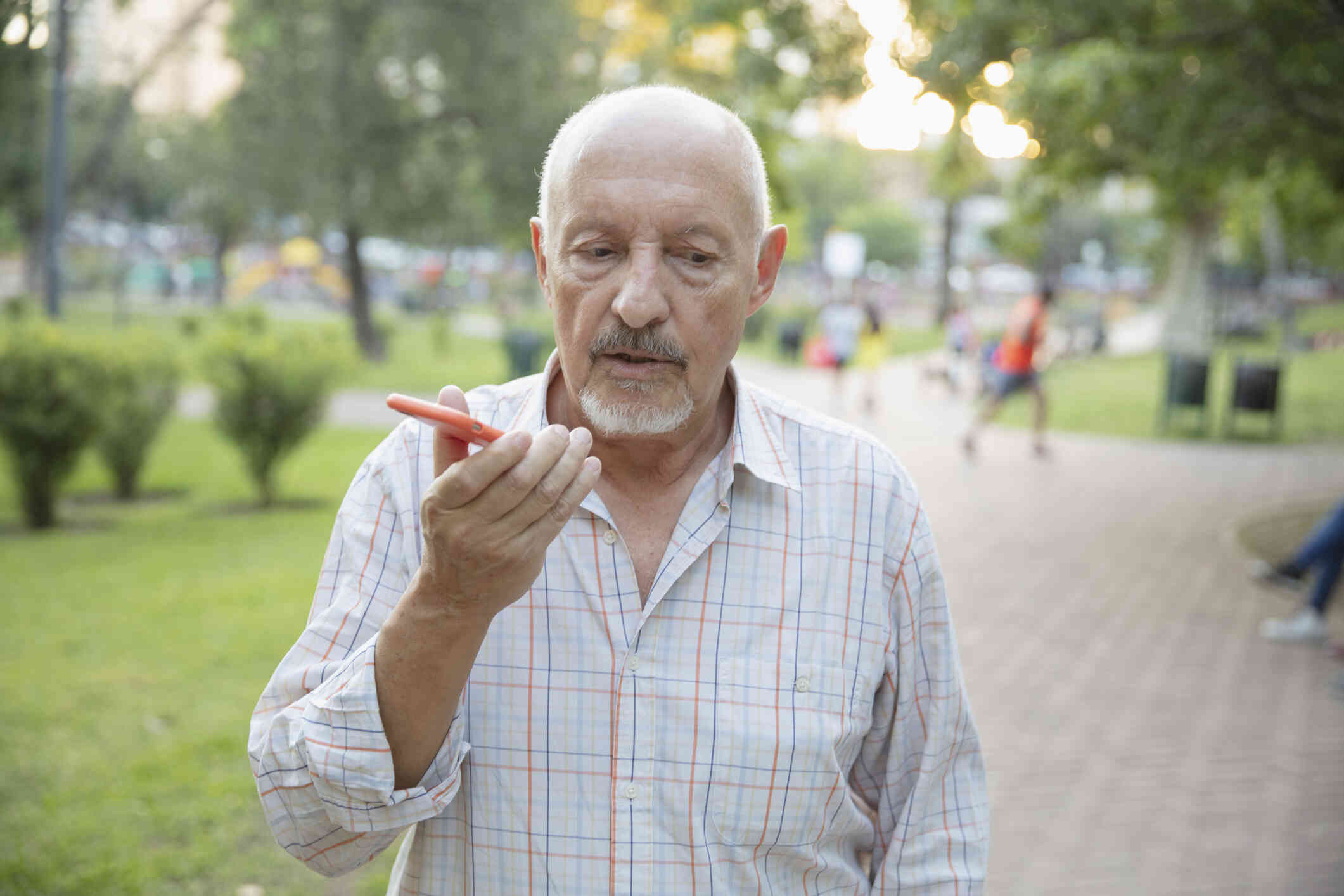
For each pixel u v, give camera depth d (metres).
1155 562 8.14
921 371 26.47
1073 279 75.44
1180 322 29.67
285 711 1.30
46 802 3.88
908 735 1.54
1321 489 11.36
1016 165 14.95
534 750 1.38
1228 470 12.59
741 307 1.38
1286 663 5.96
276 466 10.19
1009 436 15.29
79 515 9.75
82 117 16.42
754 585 1.42
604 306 1.34
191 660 5.48
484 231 27.94
